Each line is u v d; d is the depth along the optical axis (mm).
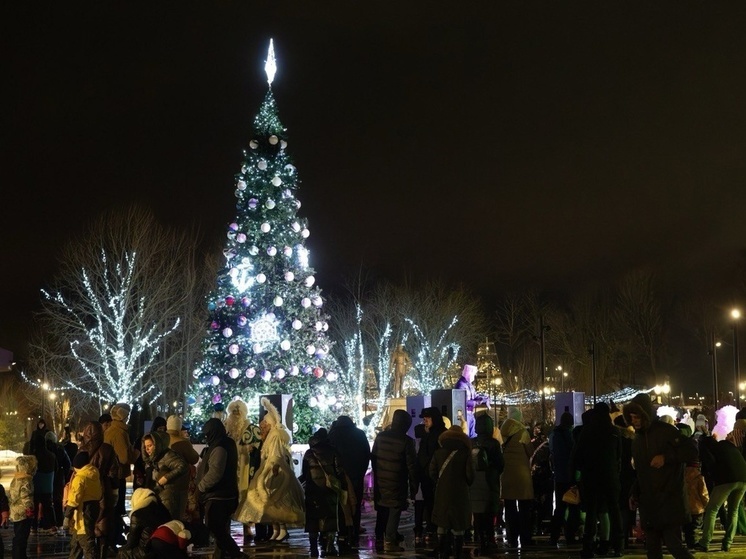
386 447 14891
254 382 28219
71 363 51344
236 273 28672
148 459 12250
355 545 15383
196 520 14273
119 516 14336
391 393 49312
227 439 12531
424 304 63531
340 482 14383
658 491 10672
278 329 28641
